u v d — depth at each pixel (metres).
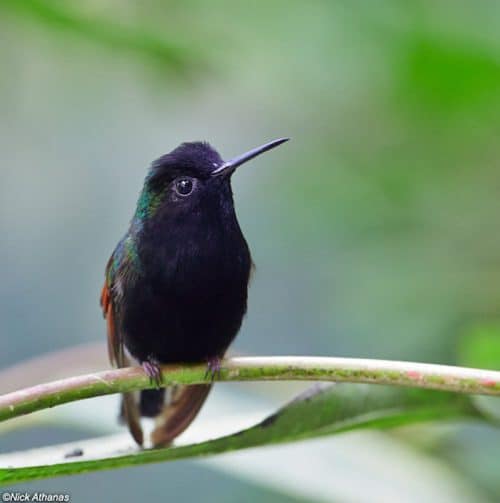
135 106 15.05
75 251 16.81
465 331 10.84
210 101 13.84
